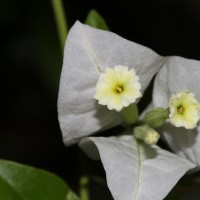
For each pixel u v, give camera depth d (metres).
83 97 0.19
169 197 0.21
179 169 0.19
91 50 0.19
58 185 0.20
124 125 0.20
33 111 0.35
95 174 0.22
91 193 0.33
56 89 0.29
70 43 0.18
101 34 0.19
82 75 0.19
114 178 0.18
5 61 0.35
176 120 0.19
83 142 0.19
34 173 0.20
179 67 0.19
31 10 0.30
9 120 0.35
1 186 0.20
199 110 0.19
